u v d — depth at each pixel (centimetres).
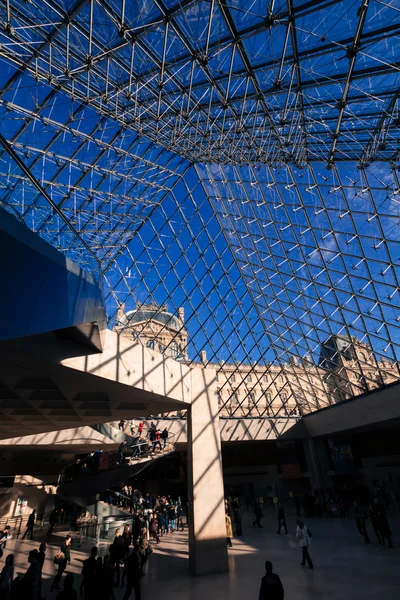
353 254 2645
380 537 1454
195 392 1436
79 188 2817
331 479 3538
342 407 3045
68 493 1892
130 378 1177
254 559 1275
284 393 4194
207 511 1240
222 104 2017
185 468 4050
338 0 1284
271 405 4053
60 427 1917
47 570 1207
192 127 2316
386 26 1304
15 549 1627
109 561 1068
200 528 1202
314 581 956
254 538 1708
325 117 1895
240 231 4000
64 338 969
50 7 1534
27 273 507
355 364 3000
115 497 2609
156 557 1378
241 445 3962
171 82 2003
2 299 443
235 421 3600
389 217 2186
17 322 476
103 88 2080
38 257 539
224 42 1662
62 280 623
